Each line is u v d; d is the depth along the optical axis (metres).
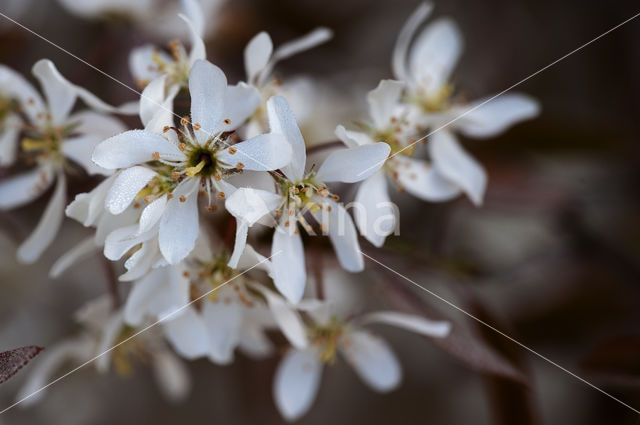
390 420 0.36
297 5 0.36
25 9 0.34
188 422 0.35
